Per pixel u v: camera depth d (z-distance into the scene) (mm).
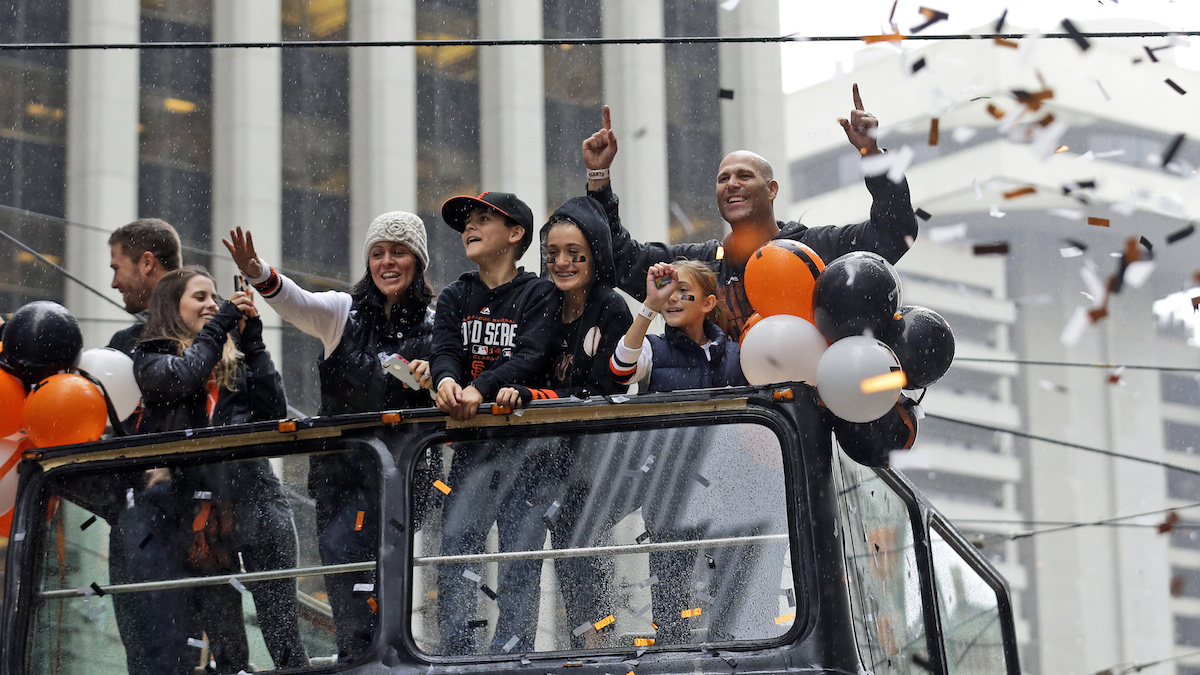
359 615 8969
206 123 48812
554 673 8367
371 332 11492
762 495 8812
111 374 10898
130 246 12906
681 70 56906
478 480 9070
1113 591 135250
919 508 11828
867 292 8922
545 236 10797
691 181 56062
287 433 9344
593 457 9070
